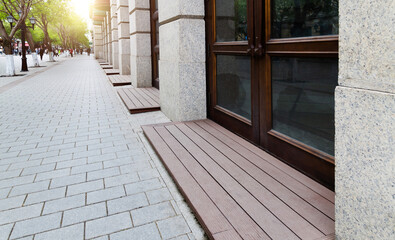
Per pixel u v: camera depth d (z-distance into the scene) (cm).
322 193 260
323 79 279
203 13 521
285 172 308
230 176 303
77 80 1402
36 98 888
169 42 568
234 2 436
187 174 313
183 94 530
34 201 287
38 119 623
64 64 2841
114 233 235
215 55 508
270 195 260
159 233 234
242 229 214
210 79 530
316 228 210
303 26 301
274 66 347
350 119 170
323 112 281
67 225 247
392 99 145
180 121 536
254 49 368
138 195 296
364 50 159
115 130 536
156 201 283
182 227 241
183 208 269
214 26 500
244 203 249
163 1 592
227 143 407
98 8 2195
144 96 827
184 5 505
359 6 160
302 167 305
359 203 169
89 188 312
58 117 640
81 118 630
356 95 165
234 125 451
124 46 1491
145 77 1045
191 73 529
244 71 420
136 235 232
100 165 375
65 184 322
